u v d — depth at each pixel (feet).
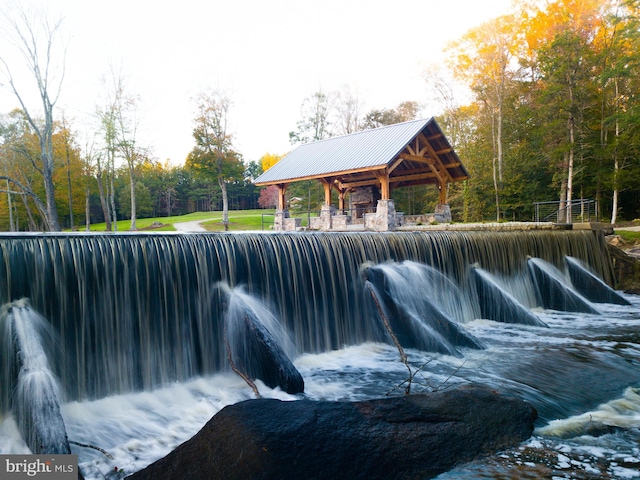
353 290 34.37
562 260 55.62
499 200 109.70
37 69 81.20
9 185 115.44
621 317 42.75
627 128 90.99
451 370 26.48
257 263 29.12
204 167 113.70
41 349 18.67
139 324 23.89
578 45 88.02
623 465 16.07
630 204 107.04
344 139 96.89
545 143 96.73
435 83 132.05
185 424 19.71
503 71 111.14
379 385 24.11
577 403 21.59
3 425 18.25
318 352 31.14
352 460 15.25
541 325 37.88
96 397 22.02
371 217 80.84
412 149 85.76
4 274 19.98
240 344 25.36
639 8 93.86
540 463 16.21
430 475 15.49
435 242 41.27
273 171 95.45
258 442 14.80
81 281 22.16
